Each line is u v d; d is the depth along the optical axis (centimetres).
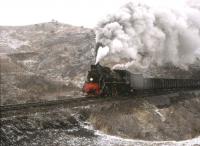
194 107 3750
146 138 2683
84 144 2298
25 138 2153
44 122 2477
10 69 4359
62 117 2705
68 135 2445
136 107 2998
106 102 2842
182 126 3009
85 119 2900
